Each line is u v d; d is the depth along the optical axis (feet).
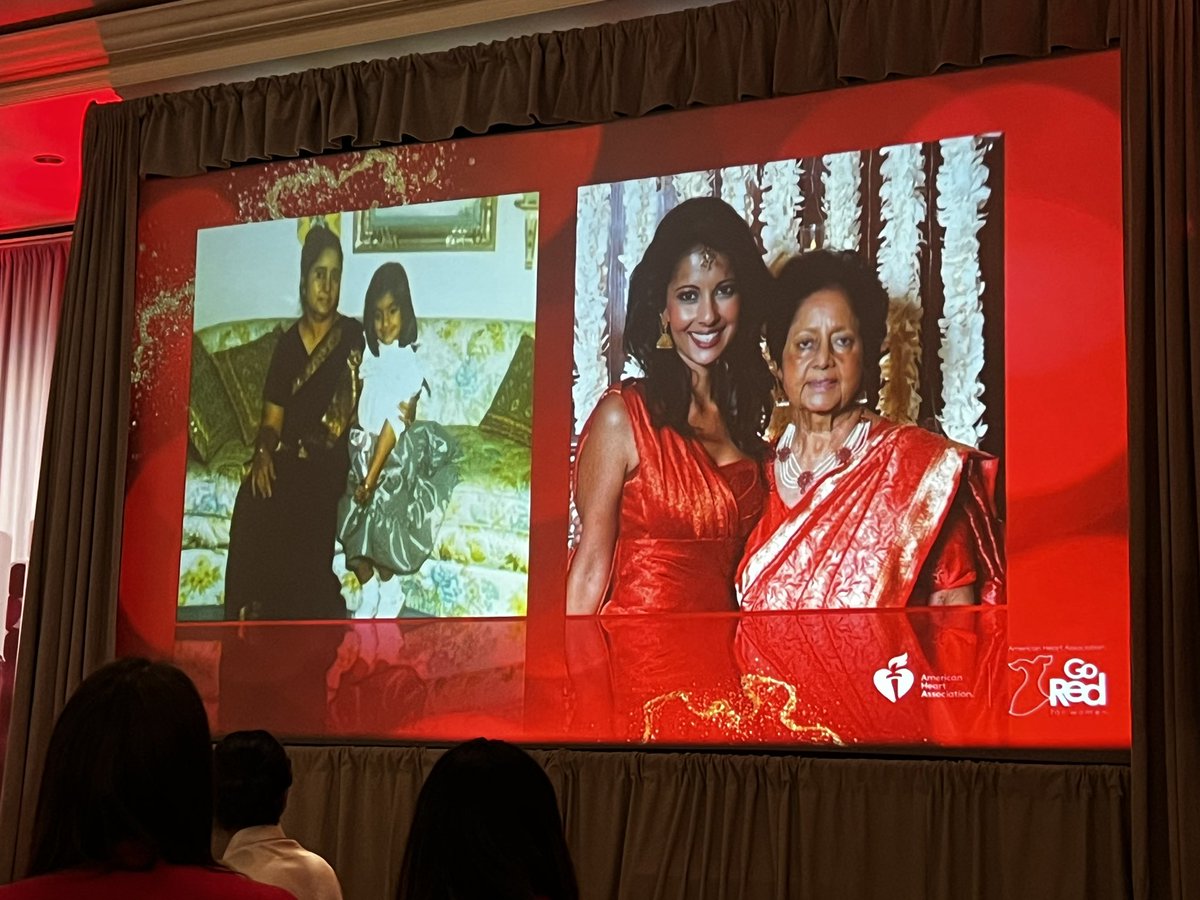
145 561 17.93
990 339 13.98
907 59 14.55
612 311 15.78
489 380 16.35
